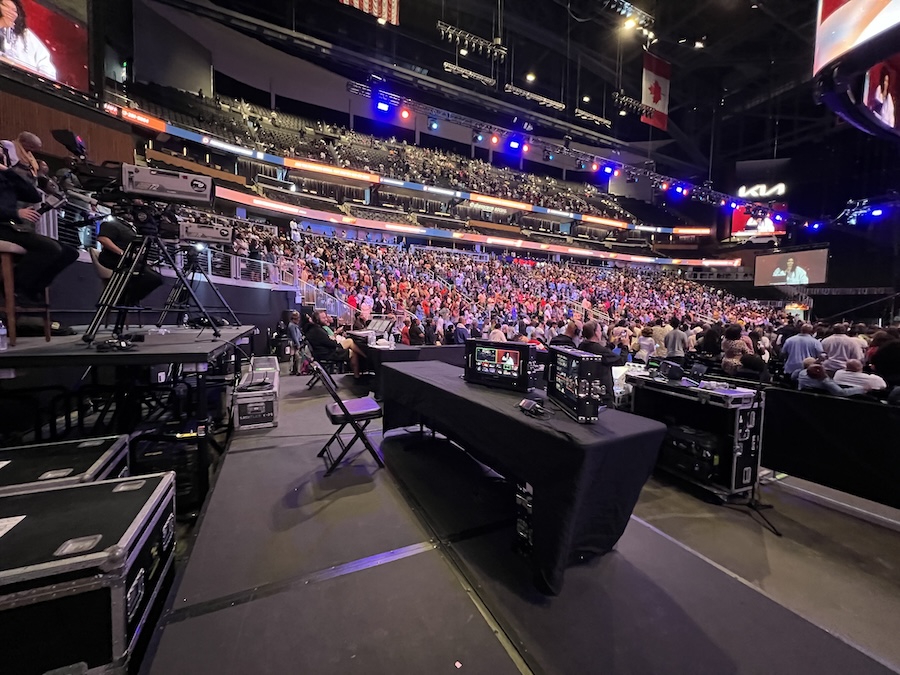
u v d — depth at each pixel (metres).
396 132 33.09
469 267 23.50
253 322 10.65
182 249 5.47
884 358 3.96
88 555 1.42
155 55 18.61
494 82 13.04
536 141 15.95
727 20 16.38
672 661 1.64
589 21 16.81
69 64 10.08
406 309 13.06
